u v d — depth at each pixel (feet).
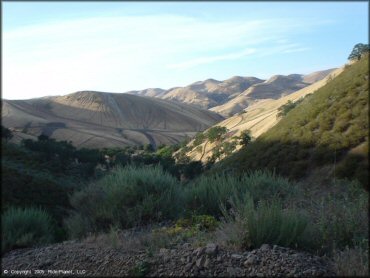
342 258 16.02
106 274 17.04
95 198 33.01
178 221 28.17
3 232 25.67
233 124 542.98
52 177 186.91
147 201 31.32
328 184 50.34
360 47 119.96
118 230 26.27
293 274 14.90
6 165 146.00
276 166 69.31
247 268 15.84
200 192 33.37
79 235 30.27
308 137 70.08
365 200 21.42
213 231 24.08
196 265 16.39
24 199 84.89
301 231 19.13
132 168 37.01
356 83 75.66
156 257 18.29
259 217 19.40
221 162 106.52
